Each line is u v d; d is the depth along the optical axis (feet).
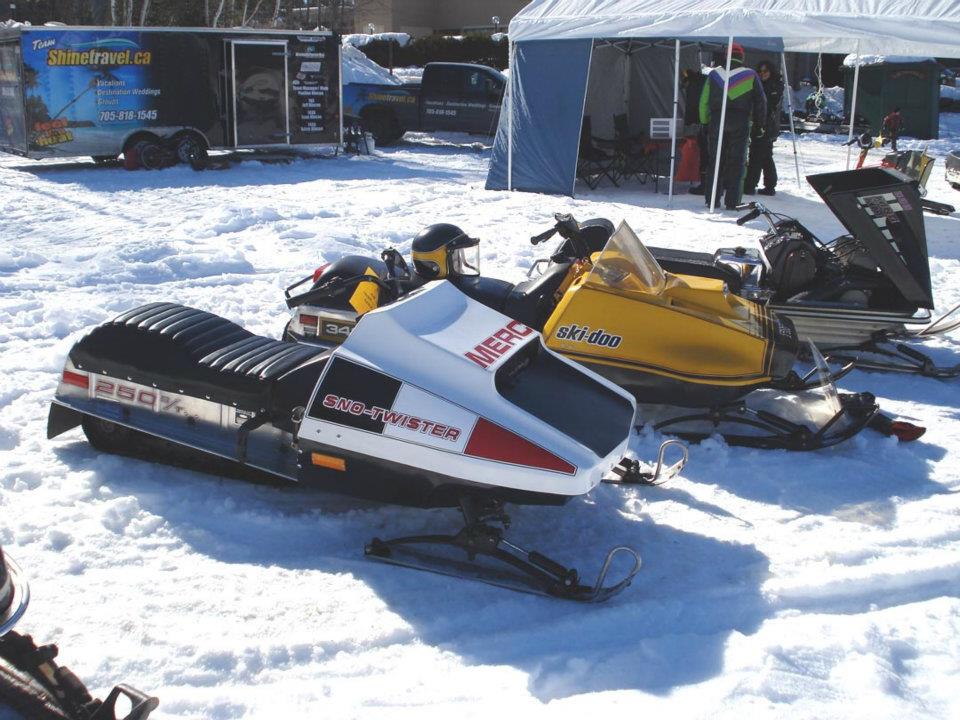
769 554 13.24
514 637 11.10
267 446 14.02
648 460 16.55
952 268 31.65
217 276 28.71
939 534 13.80
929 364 21.45
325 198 43.19
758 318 17.67
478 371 12.59
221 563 12.64
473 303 14.39
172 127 52.95
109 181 48.11
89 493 14.30
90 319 23.57
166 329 15.12
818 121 91.61
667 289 17.37
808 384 18.02
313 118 57.26
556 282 17.89
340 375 13.00
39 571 12.14
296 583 12.18
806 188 51.62
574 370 14.07
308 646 10.76
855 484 15.67
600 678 10.34
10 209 39.40
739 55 46.75
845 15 36.78
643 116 57.82
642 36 41.47
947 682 10.44
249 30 53.67
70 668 10.11
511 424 12.22
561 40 44.52
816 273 22.18
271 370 14.05
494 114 67.77
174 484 14.79
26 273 28.43
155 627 11.04
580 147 50.39
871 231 20.74
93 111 50.78
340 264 18.42
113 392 15.06
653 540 13.65
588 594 11.85
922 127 84.58
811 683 10.28
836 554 13.12
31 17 100.83
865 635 11.10
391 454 12.62
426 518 14.11
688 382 16.83
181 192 44.57
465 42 124.77
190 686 10.07
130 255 30.81
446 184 49.03
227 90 53.98
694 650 10.83
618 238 17.51
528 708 9.73
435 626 11.34
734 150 41.93
